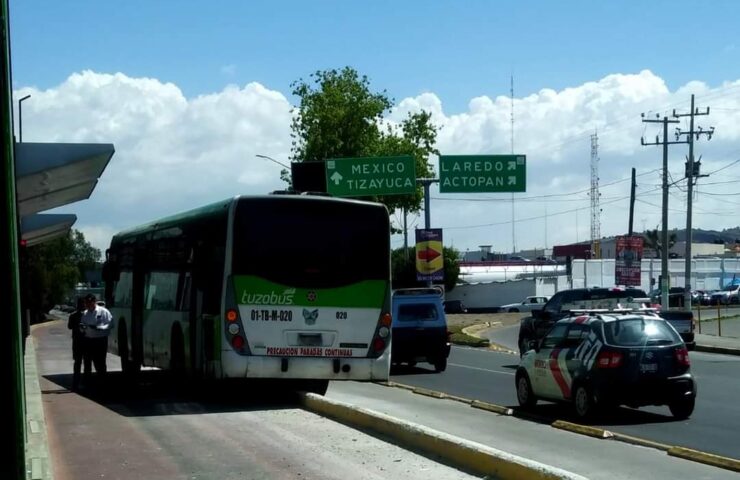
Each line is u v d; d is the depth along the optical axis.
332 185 38.78
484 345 38.88
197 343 17.75
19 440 6.24
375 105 53.34
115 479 10.27
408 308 27.28
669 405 15.77
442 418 16.17
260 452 11.77
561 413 16.92
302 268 16.61
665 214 52.97
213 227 17.23
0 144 6.20
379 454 11.44
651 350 15.20
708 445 13.05
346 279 16.83
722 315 58.69
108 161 18.25
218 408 16.52
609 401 15.02
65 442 12.78
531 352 17.30
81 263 123.56
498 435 13.95
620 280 45.88
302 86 54.38
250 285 16.33
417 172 52.25
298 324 16.50
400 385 22.77
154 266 21.45
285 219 16.69
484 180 37.88
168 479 10.22
